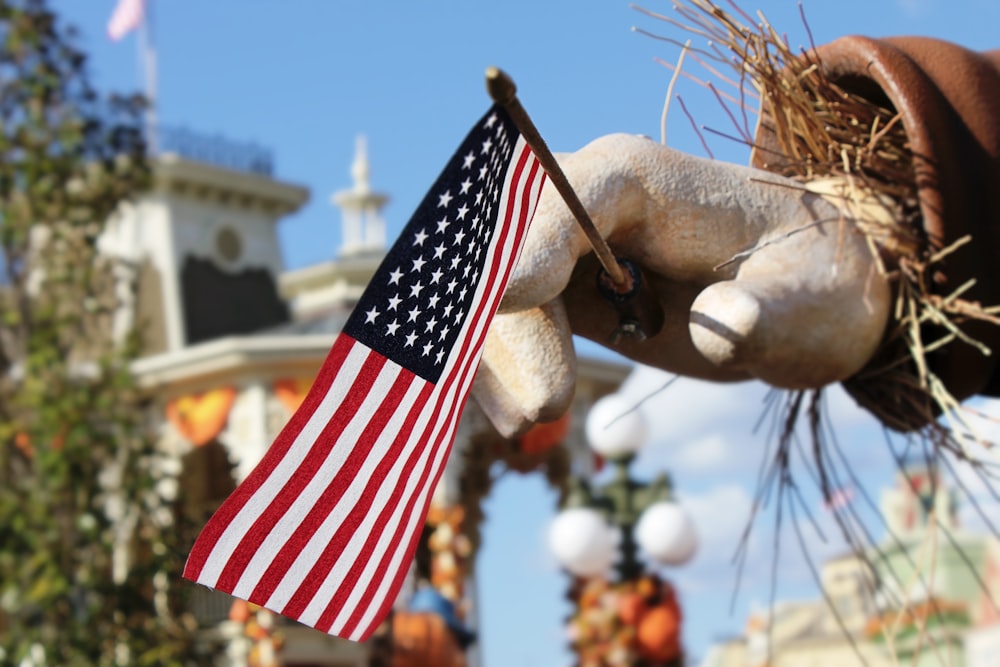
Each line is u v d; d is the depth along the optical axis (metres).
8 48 17.89
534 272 3.74
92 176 18.42
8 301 18.09
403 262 3.38
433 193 3.35
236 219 29.59
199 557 3.38
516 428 3.97
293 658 13.90
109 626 13.70
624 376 22.61
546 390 3.94
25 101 17.97
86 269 18.12
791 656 35.84
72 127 17.92
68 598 15.84
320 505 3.45
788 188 4.22
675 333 4.31
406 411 3.48
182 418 21.25
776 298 3.99
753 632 11.77
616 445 12.94
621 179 3.94
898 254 4.32
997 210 4.34
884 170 4.47
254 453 21.25
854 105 4.61
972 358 4.40
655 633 12.45
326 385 3.40
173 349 27.75
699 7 4.63
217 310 28.69
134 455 16.53
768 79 4.61
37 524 16.19
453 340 3.48
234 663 10.09
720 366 4.12
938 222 4.28
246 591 3.42
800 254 4.12
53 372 17.31
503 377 3.98
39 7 17.97
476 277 3.47
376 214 29.05
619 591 12.58
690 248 4.05
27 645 15.39
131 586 13.45
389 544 3.53
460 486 20.12
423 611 11.96
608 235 3.96
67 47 18.11
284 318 29.48
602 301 4.20
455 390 3.54
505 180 3.43
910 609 4.70
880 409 4.59
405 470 3.51
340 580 3.49
